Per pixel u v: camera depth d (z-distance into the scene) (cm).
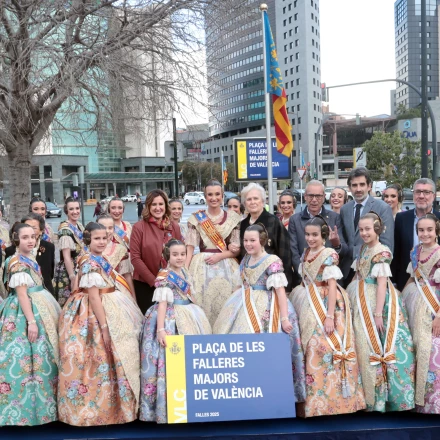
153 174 6259
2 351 372
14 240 393
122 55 907
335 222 500
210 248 469
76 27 848
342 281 478
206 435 362
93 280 371
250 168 1098
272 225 446
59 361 377
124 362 371
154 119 993
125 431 372
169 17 928
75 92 844
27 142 895
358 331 399
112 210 571
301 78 7950
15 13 825
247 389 373
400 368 386
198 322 397
